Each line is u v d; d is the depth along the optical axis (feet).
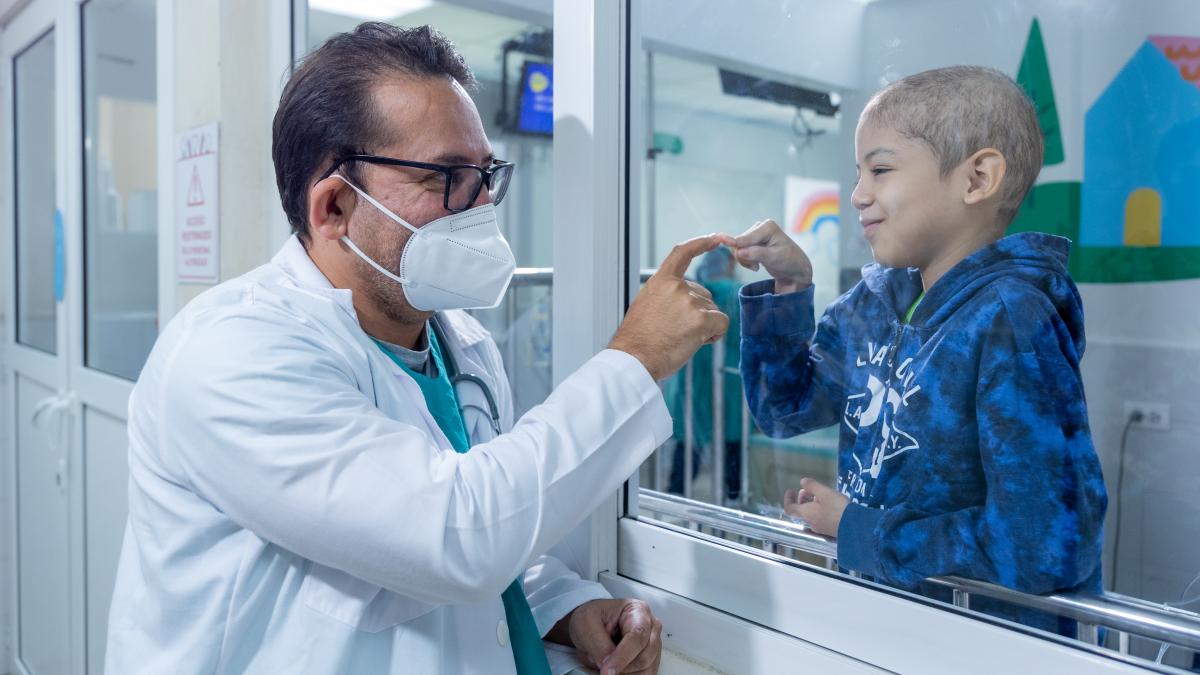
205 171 4.73
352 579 2.42
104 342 6.45
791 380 2.88
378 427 2.24
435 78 2.57
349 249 2.65
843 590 2.63
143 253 5.85
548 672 2.83
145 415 2.60
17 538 8.30
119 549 6.05
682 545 3.13
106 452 6.24
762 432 2.97
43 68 7.43
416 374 2.80
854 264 2.70
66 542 6.90
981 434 2.34
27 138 7.93
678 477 3.28
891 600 2.51
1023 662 2.22
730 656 2.89
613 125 3.24
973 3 2.30
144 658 2.54
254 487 2.18
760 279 2.96
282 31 4.63
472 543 2.14
